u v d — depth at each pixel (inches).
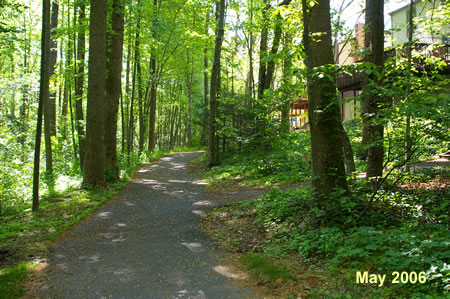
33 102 722.2
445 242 152.6
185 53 1035.9
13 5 337.7
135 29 612.1
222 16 644.7
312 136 249.3
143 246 245.0
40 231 274.1
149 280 183.3
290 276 173.3
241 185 485.7
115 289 172.4
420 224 208.5
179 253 228.8
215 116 677.3
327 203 231.9
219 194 438.9
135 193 454.0
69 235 272.4
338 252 183.0
